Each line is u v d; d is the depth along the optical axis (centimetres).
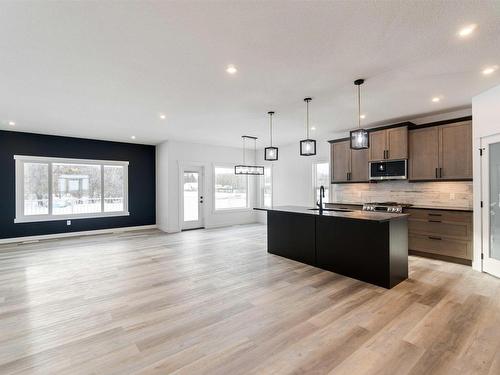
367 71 294
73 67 280
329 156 665
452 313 256
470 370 179
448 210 420
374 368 181
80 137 657
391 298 290
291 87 338
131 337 219
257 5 186
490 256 363
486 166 362
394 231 324
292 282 338
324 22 206
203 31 218
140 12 193
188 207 752
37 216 611
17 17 197
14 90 343
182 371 180
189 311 263
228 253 483
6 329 231
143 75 301
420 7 189
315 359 191
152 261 434
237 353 198
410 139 483
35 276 363
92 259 446
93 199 688
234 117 482
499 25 209
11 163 582
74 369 182
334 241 374
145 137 666
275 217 469
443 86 338
